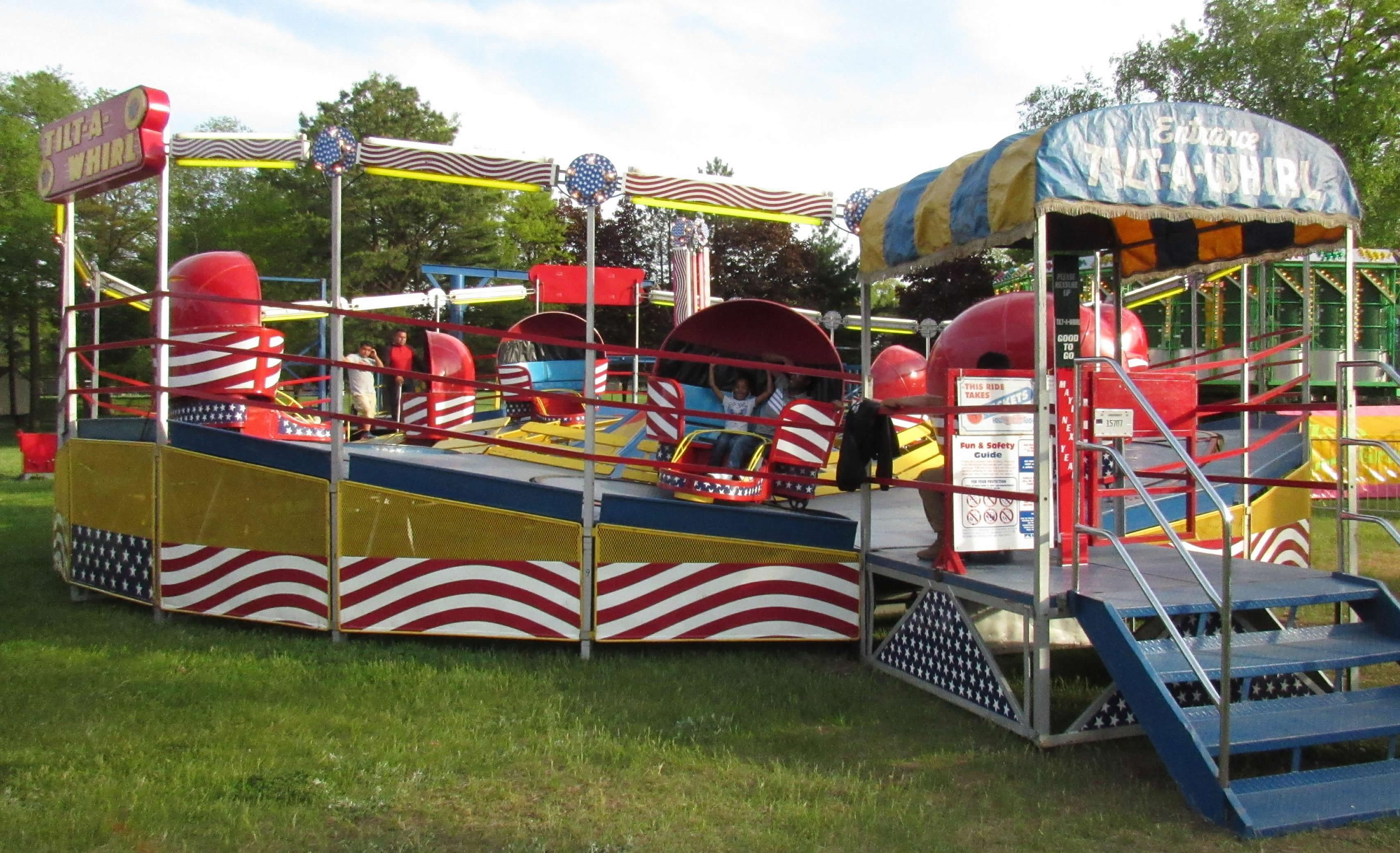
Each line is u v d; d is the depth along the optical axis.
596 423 11.51
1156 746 4.91
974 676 5.99
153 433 8.09
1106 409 6.37
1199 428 14.70
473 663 6.86
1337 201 5.88
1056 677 6.88
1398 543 5.69
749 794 4.84
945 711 6.05
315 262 35.94
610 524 7.05
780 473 8.42
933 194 6.16
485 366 29.08
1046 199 5.24
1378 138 23.64
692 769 5.13
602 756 5.26
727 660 7.04
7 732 5.50
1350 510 6.07
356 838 4.33
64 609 8.44
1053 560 6.37
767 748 5.45
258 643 7.32
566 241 43.03
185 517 7.88
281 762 5.14
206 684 6.37
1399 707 5.18
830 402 9.16
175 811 4.53
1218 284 20.70
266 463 7.61
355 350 32.66
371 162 7.16
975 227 5.73
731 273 38.91
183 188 40.47
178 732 5.53
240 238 34.72
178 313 8.98
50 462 19.77
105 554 8.45
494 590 7.12
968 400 6.19
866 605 7.11
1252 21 23.39
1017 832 4.46
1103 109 5.39
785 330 9.95
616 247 41.88
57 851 4.15
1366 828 4.52
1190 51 24.30
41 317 41.22
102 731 5.52
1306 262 7.79
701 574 7.08
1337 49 24.14
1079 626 6.70
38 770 4.98
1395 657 5.28
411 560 7.22
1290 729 4.85
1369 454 15.77
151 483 8.03
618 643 7.29
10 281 37.38
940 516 6.51
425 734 5.55
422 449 11.09
